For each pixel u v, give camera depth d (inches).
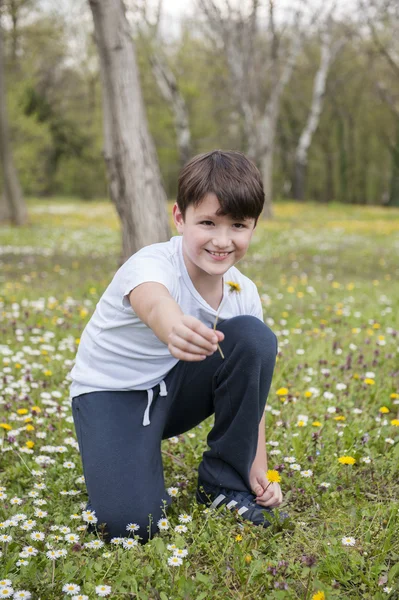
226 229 82.0
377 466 108.0
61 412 134.0
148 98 1231.5
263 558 82.0
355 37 935.0
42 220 820.0
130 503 84.4
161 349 88.0
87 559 79.0
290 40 985.5
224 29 818.2
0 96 732.0
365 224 812.0
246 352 85.7
